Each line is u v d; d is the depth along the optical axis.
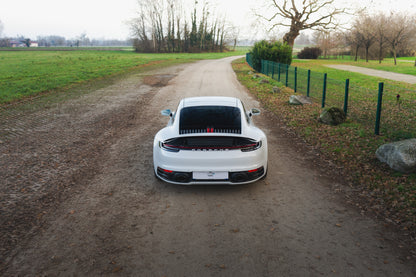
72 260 3.04
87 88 17.44
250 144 4.24
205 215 3.91
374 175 4.95
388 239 3.31
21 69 29.62
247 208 4.08
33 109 11.58
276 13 42.75
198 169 4.16
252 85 18.12
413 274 2.76
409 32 48.44
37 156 6.35
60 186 4.85
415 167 4.79
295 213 3.93
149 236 3.46
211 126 4.38
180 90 16.33
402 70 29.09
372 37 42.66
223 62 45.03
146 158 6.12
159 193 4.55
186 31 107.94
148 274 2.83
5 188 4.80
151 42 105.50
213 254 3.12
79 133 8.20
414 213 3.77
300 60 51.34
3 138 7.75
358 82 20.02
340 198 4.33
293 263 2.95
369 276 2.75
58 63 38.06
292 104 11.97
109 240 3.38
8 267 2.94
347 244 3.24
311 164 5.70
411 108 10.69
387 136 7.10
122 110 11.33
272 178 5.06
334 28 40.56
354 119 9.10
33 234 3.52
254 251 3.16
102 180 5.06
